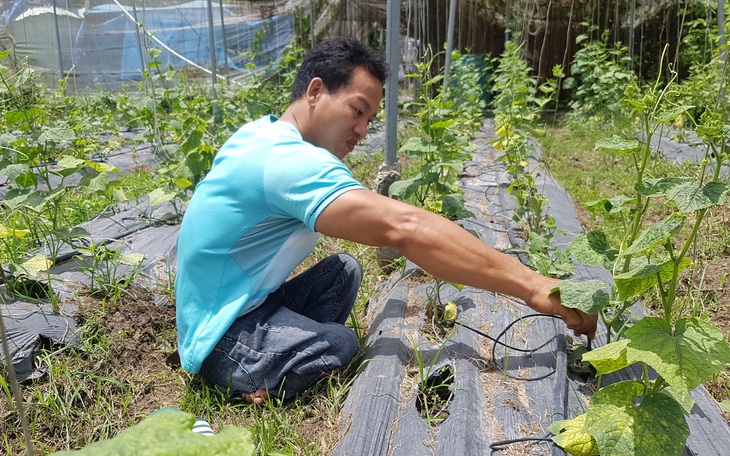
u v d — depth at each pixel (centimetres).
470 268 211
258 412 241
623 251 188
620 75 859
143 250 400
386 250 363
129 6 1354
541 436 213
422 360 259
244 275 239
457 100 776
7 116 365
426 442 210
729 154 172
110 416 243
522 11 1073
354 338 253
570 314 219
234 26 1326
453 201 316
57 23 1198
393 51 351
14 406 238
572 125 877
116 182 399
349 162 641
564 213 472
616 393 179
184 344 247
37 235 386
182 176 430
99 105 1093
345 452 208
